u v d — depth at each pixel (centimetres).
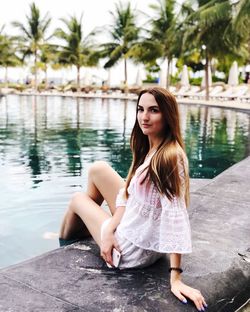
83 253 225
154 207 187
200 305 174
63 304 171
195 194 358
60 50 3816
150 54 3034
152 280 192
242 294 204
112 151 779
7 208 405
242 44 2286
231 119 1390
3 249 299
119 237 202
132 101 2528
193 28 2234
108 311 167
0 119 1405
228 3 1986
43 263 211
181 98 2858
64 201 431
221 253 232
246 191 371
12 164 636
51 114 1619
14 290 182
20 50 3997
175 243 174
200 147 845
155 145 191
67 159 688
